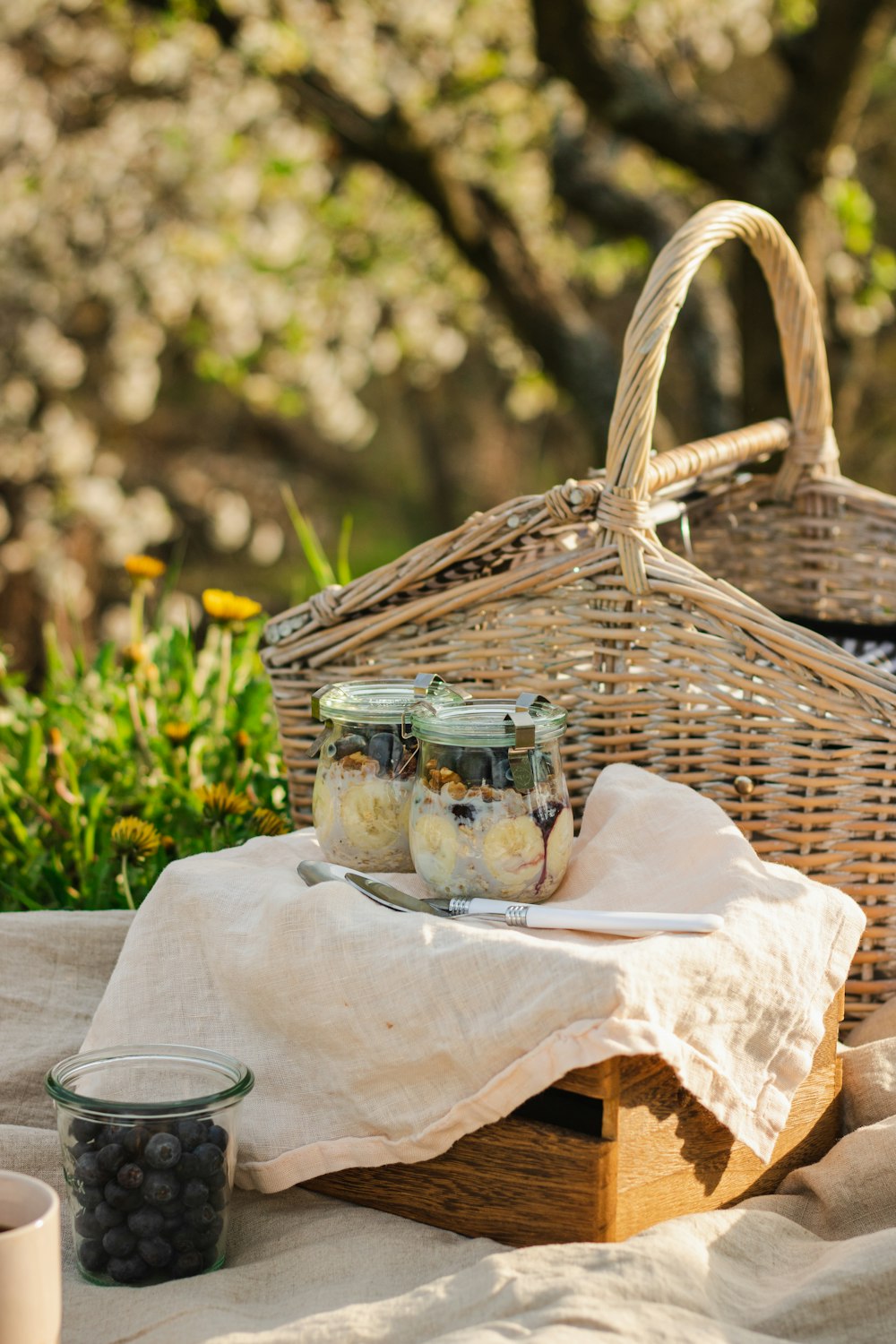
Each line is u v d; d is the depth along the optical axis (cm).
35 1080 97
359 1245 79
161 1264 77
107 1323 72
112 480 490
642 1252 72
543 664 107
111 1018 90
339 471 742
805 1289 72
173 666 185
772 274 133
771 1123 81
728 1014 80
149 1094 83
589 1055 73
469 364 707
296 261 433
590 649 106
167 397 648
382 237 428
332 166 424
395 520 749
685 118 299
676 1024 77
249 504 661
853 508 145
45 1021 103
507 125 381
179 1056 83
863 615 146
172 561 636
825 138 291
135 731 160
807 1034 84
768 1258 78
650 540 103
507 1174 79
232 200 418
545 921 83
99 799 140
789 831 102
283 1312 74
